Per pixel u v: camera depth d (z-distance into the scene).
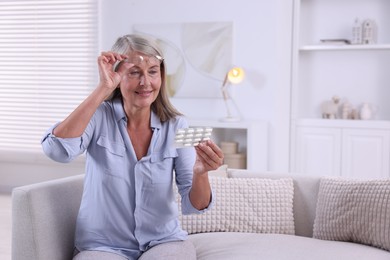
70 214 2.22
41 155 5.46
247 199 2.57
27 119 5.50
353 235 2.36
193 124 4.48
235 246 2.27
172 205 2.09
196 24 4.70
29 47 5.45
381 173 4.35
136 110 2.03
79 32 5.27
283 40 4.53
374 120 4.52
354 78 4.69
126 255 2.04
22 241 2.04
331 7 4.70
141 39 2.00
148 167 2.03
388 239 2.25
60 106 5.39
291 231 2.54
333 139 4.48
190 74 4.76
